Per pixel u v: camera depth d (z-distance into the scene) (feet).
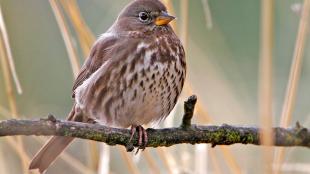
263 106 22.93
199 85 36.37
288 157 29.40
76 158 38.73
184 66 31.99
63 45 41.86
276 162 25.21
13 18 40.32
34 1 41.34
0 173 29.40
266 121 22.93
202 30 41.81
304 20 26.03
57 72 41.73
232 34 44.04
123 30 32.35
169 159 28.25
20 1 40.81
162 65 31.12
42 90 41.22
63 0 28.86
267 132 22.94
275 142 26.91
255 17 44.04
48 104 41.16
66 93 41.75
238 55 43.75
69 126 24.91
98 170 28.94
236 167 27.66
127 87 31.17
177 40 31.83
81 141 39.11
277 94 41.50
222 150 27.81
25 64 40.93
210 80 36.55
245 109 39.29
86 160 38.55
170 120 31.68
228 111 36.73
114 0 38.14
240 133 27.20
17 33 40.65
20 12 40.75
